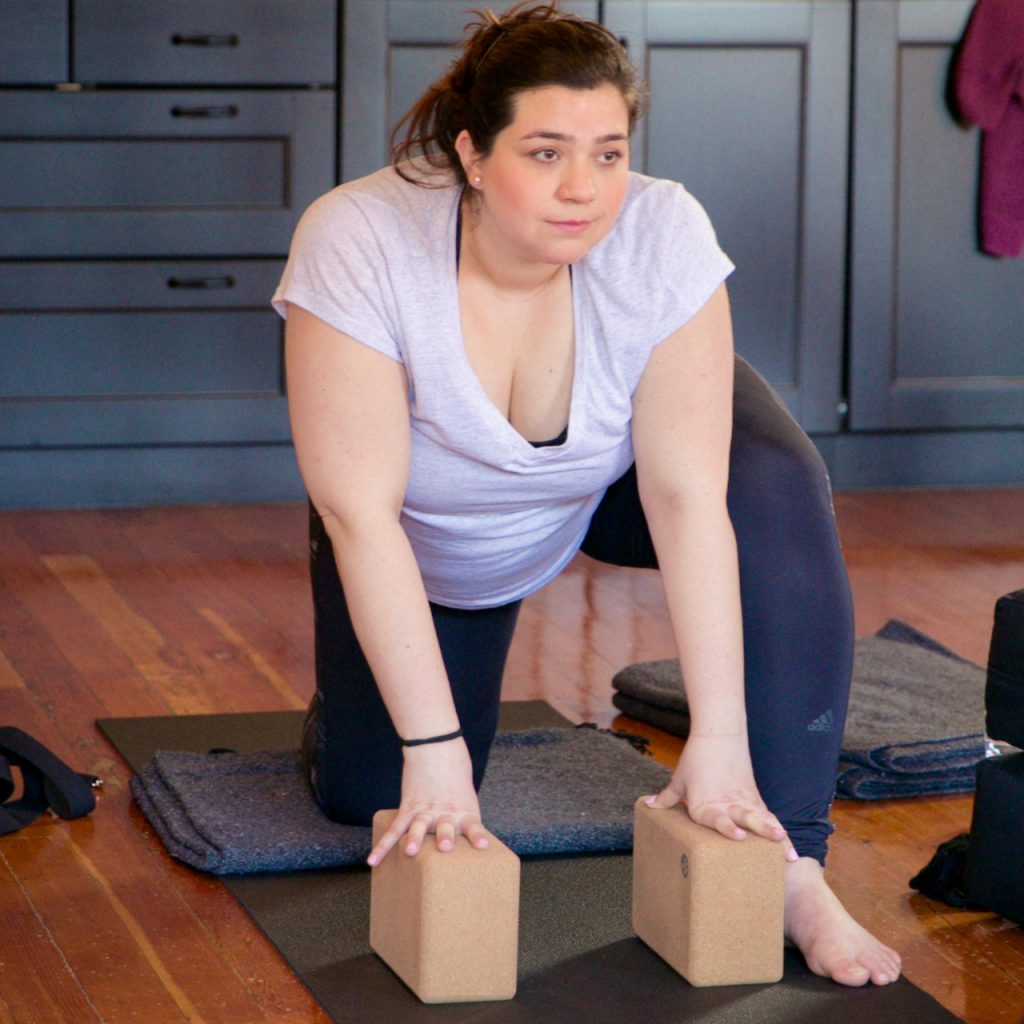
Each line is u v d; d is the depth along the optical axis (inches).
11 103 166.2
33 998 67.6
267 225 173.2
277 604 137.4
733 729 69.0
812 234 183.8
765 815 67.9
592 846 83.4
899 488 191.2
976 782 76.7
